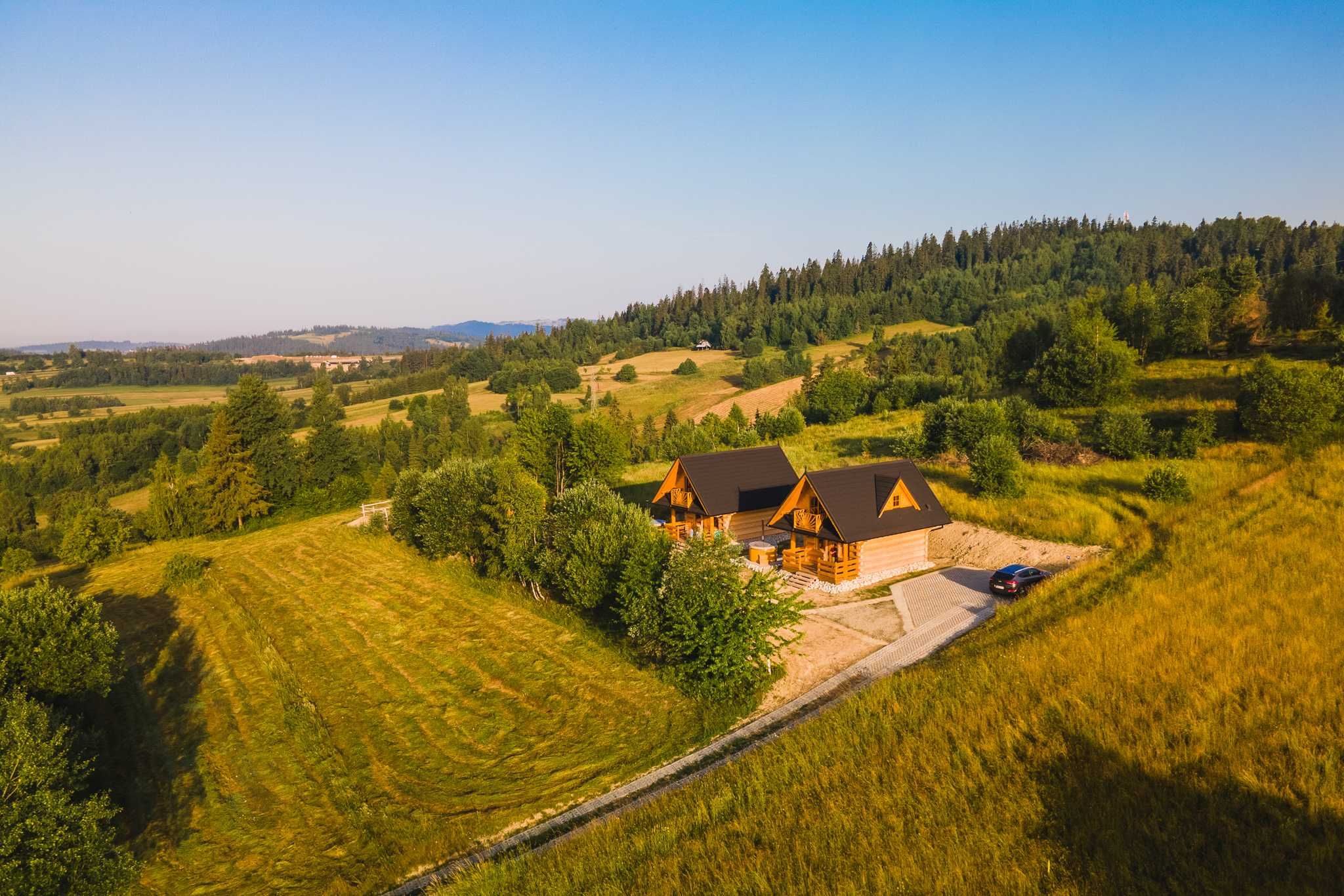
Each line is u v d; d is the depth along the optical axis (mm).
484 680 27688
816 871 14391
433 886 16469
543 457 56562
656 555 29234
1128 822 14672
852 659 26188
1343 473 37000
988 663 22516
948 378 87625
